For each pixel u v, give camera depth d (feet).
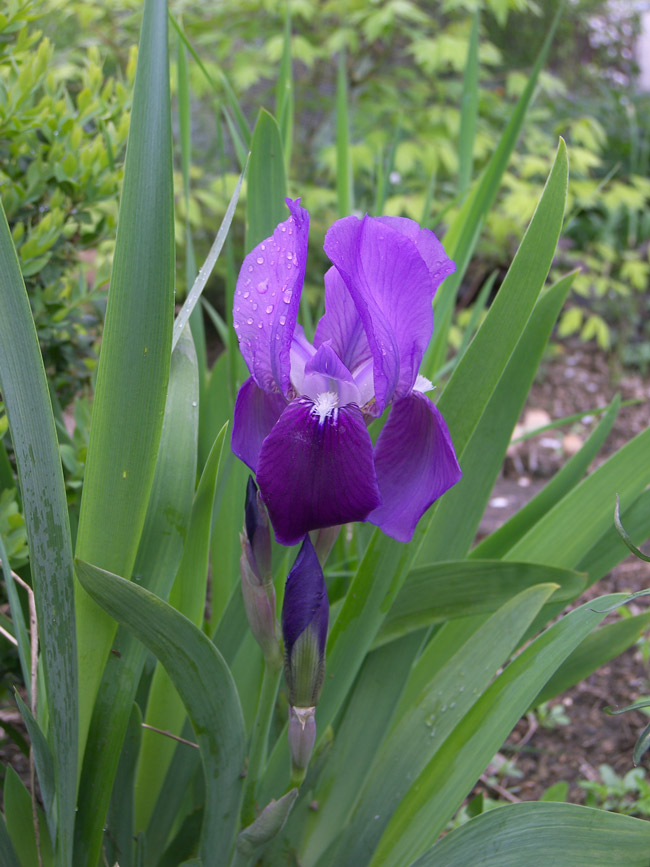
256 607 1.40
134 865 1.77
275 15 5.47
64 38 4.63
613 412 2.00
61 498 1.37
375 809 1.69
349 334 1.35
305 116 6.36
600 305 6.13
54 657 1.37
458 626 1.89
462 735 1.67
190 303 1.51
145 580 1.55
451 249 2.20
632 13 8.04
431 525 1.86
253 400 1.38
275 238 1.29
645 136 7.22
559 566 1.87
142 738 1.74
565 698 3.00
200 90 4.80
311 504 1.23
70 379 2.27
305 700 1.36
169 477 1.56
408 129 5.60
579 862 1.41
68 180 2.02
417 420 1.35
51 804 1.47
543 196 1.55
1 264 1.28
